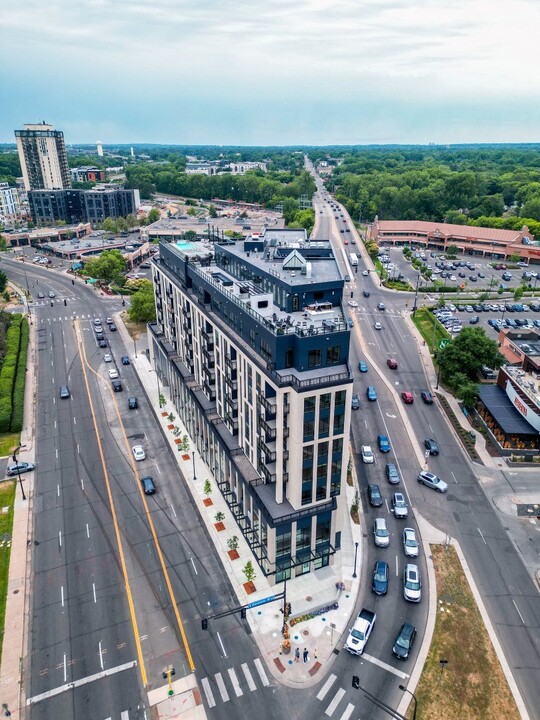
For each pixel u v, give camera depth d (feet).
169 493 252.42
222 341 233.55
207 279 258.98
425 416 323.57
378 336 449.89
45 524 232.94
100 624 184.96
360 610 190.90
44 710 156.76
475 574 206.80
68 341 447.42
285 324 192.34
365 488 257.55
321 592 198.29
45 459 280.31
